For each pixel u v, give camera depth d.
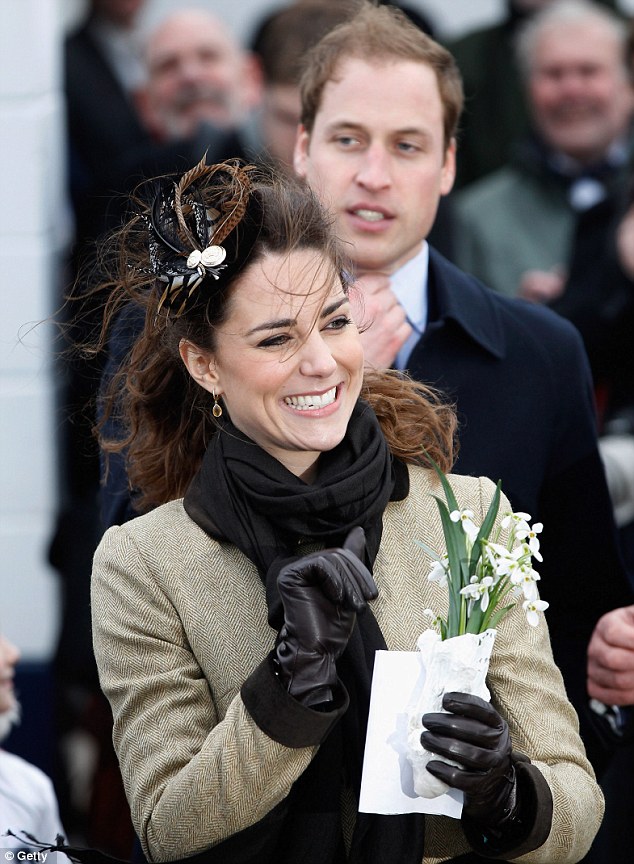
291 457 10.31
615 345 17.61
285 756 9.29
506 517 9.73
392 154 13.09
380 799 9.42
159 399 11.31
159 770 9.81
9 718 13.95
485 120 26.23
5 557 21.91
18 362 21.36
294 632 9.17
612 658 12.81
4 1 20.86
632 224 17.88
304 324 9.92
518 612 10.26
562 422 13.24
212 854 9.69
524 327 13.37
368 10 13.71
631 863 16.30
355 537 9.48
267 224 10.00
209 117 25.52
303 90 13.72
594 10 25.42
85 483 19.84
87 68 25.81
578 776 9.95
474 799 9.26
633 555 15.87
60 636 19.52
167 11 30.92
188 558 10.34
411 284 13.47
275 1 31.36
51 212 22.16
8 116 21.00
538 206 24.11
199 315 10.11
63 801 20.59
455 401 12.94
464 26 30.77
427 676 9.42
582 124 23.88
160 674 10.14
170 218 10.26
